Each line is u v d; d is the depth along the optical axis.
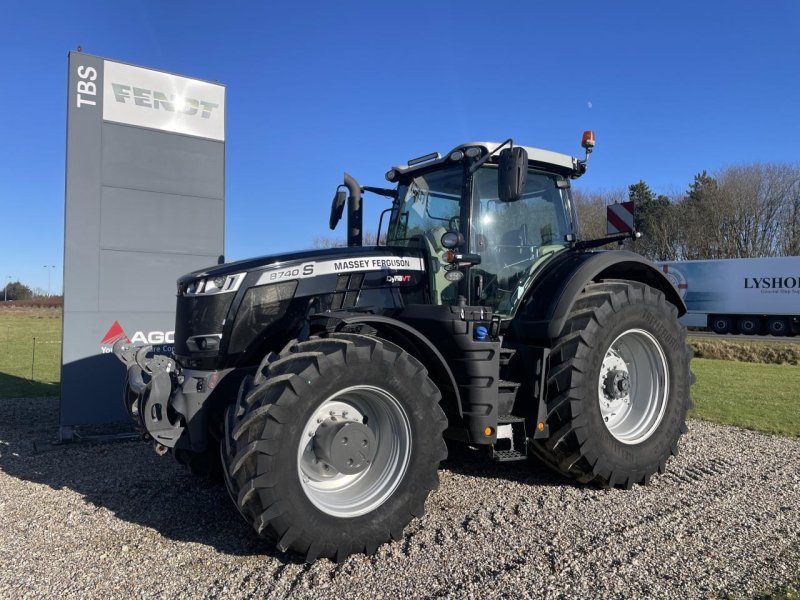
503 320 4.23
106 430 6.34
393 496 3.19
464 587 2.75
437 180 4.51
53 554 3.10
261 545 3.22
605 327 4.05
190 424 3.47
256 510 2.89
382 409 3.33
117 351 4.20
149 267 6.31
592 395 3.96
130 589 2.73
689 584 2.77
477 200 4.25
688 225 40.59
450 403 3.70
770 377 11.16
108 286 6.09
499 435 3.77
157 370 3.60
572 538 3.29
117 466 4.86
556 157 4.71
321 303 3.83
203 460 4.18
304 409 2.96
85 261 5.98
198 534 3.37
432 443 3.30
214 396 3.56
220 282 3.68
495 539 3.28
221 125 6.74
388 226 4.93
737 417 6.91
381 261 4.04
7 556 3.08
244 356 3.67
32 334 19.23
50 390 9.06
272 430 2.87
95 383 5.96
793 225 38.12
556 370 3.93
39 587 2.75
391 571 2.91
